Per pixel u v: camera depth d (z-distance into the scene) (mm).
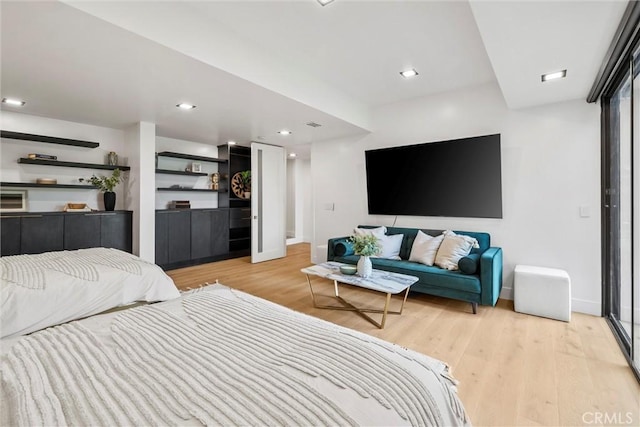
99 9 1784
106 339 1094
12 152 3695
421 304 3256
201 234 5266
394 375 889
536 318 2842
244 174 6398
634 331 2064
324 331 1154
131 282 2121
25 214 3459
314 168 5250
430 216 3953
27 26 1853
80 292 1902
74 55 2223
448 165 3734
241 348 1012
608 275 2852
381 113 4410
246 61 2635
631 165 2152
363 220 4668
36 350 985
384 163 4285
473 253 3209
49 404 711
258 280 4262
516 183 3342
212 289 2027
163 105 3350
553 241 3146
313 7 2207
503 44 1977
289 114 3652
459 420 956
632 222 2170
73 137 4105
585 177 2975
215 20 2385
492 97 3496
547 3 1574
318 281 4219
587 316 2900
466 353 2201
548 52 2070
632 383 1832
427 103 3984
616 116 2779
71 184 4047
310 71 3285
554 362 2070
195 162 5602
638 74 2025
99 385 795
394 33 2525
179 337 1100
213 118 3875
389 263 3500
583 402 1671
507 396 1723
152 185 4285
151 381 817
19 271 1918
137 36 1973
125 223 4242
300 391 785
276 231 5859
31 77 2609
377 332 2562
